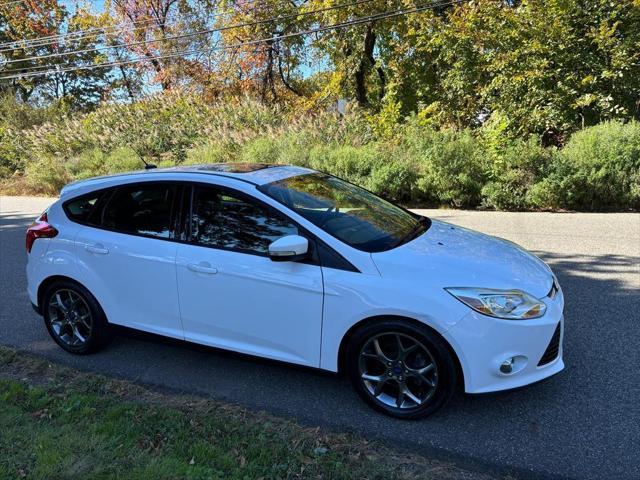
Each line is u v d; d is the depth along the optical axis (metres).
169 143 21.02
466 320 3.06
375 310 3.21
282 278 3.46
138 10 31.66
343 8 21.16
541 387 3.67
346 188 4.43
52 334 4.61
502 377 3.12
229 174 3.98
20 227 11.34
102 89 37.78
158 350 4.62
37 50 36.12
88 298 4.31
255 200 3.68
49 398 3.70
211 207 3.82
